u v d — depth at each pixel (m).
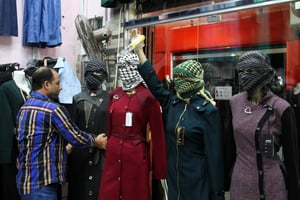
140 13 2.79
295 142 1.36
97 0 3.42
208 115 1.51
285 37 1.91
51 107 1.88
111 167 1.82
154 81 1.64
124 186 1.77
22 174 1.86
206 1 2.23
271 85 1.54
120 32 2.96
